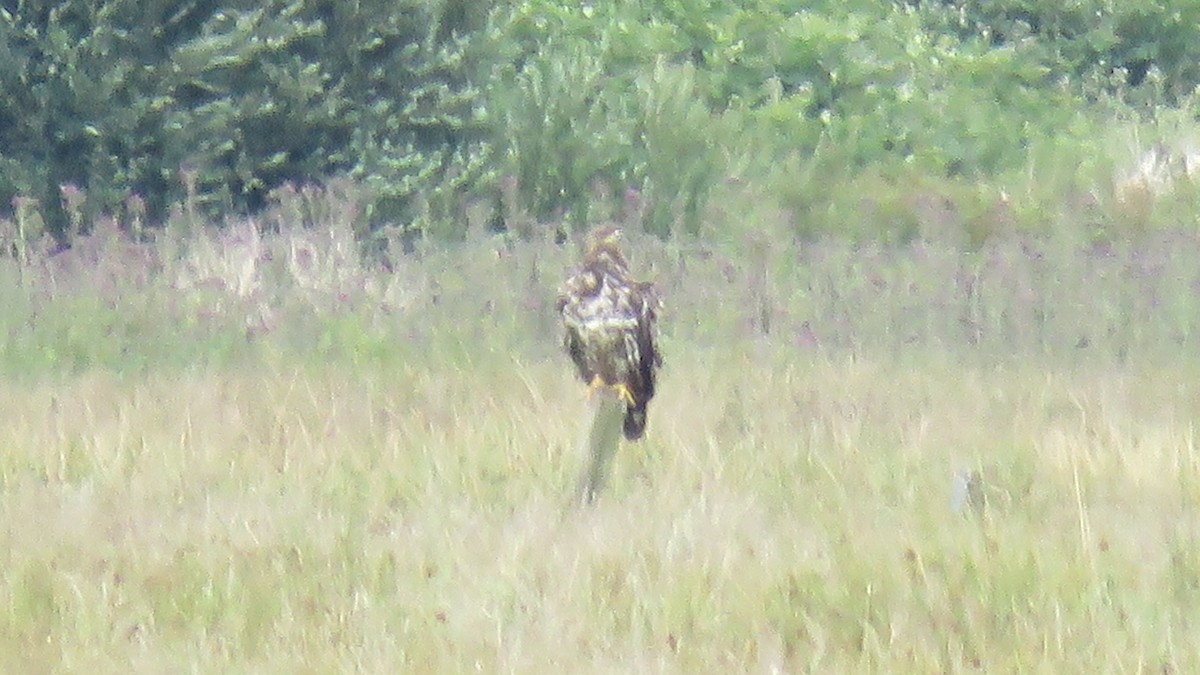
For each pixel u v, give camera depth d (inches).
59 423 1868.8
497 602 1249.4
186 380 2233.0
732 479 1681.8
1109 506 1576.0
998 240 3833.7
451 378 2310.5
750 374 2356.1
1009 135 5305.1
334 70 3964.1
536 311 2763.3
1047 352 2669.8
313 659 1127.0
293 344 2566.4
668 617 1222.9
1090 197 4052.7
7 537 1421.0
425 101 4057.6
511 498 1599.4
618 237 1619.1
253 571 1330.0
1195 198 4158.5
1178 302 2770.7
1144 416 2050.9
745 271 3058.6
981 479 1635.1
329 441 1839.3
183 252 3191.4
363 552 1396.4
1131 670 1120.2
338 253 3139.8
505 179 4025.6
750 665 1138.0
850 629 1202.6
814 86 5369.1
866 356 2591.0
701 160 4242.1
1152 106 6363.2
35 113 3656.5
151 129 3752.5
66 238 3676.2
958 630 1203.2
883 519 1517.0
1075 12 6820.9
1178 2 6811.0
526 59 4564.5
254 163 3870.6
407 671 1101.1
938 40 6427.2
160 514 1510.8
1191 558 1381.6
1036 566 1341.0
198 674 1099.9
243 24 3764.8
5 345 2421.3
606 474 1617.9
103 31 3686.0
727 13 5600.4
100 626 1190.9
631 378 1596.9
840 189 4367.6
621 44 5182.1
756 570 1330.0
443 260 3110.2
